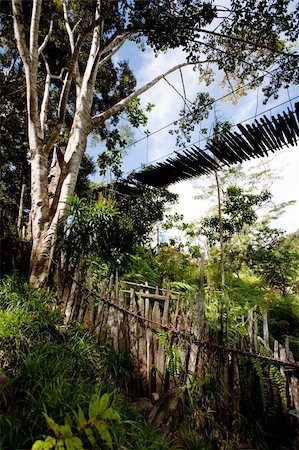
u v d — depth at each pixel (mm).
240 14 4504
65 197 4340
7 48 7879
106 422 1530
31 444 1406
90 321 2857
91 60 5559
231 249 9016
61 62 7676
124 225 4637
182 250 8516
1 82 7461
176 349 2264
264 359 1968
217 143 3621
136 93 6008
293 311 4387
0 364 2037
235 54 6012
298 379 1875
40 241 3926
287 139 3199
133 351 2494
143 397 2336
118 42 6289
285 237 9289
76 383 1933
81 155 4887
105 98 9070
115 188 6613
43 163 4395
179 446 1791
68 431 1310
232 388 1996
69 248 3611
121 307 2670
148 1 4242
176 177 4820
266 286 6051
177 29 4449
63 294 3305
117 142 9031
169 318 2473
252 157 3654
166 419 1946
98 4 4398
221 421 1928
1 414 1491
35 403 1630
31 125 4441
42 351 2205
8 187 10188
